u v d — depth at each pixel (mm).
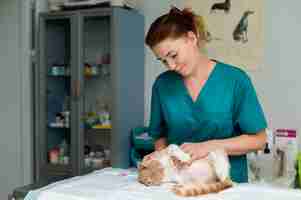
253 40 2322
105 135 2549
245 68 2352
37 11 2693
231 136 1303
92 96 2613
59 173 2662
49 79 2750
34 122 2732
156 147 1429
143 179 1108
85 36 2543
